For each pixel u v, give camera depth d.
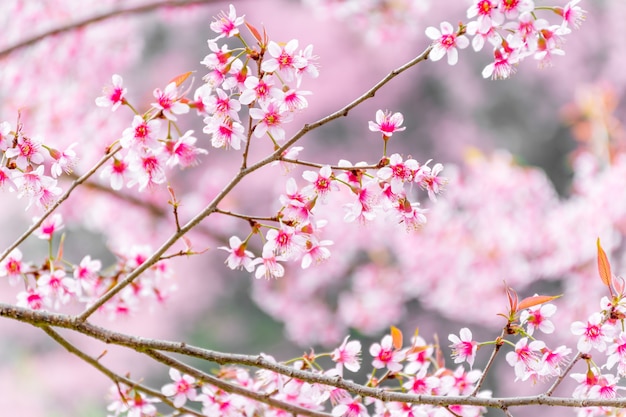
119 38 6.27
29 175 2.51
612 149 6.87
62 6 5.99
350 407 2.72
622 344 2.50
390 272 8.05
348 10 6.41
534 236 7.06
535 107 14.02
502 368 10.97
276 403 2.73
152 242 6.98
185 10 5.95
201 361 13.20
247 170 2.45
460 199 7.32
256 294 8.34
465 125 14.16
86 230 12.76
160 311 13.01
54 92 6.11
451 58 2.39
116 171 2.67
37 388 12.84
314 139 14.15
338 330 8.36
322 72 14.12
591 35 13.91
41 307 3.10
